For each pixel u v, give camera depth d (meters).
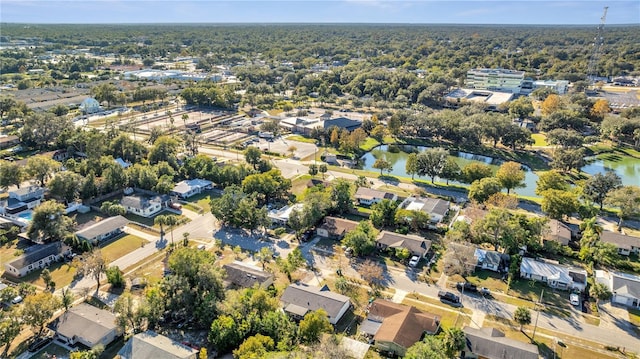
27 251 121.00
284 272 115.19
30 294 103.25
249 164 189.62
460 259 113.62
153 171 171.00
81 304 98.06
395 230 138.12
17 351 87.50
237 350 82.06
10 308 96.75
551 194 143.88
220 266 114.69
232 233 137.50
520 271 113.75
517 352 82.69
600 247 119.62
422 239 125.69
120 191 166.38
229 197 141.75
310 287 104.12
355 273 115.38
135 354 82.50
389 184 178.50
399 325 89.62
